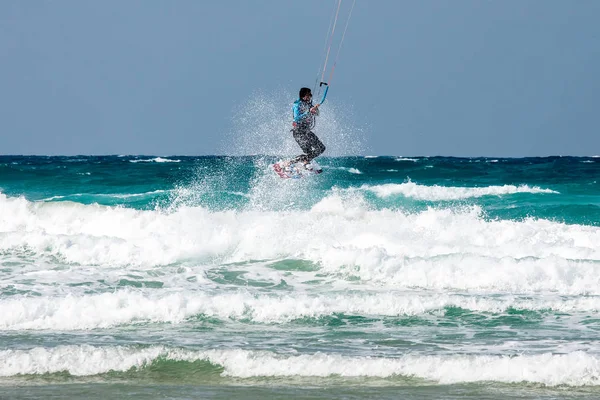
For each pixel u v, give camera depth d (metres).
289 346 31.86
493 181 144.50
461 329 35.06
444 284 44.50
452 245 52.97
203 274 46.47
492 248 52.06
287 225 57.00
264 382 27.67
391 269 46.06
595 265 44.62
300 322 36.31
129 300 37.28
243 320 36.53
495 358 28.80
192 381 27.77
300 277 46.19
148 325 35.34
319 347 31.70
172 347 30.16
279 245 51.50
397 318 37.19
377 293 40.91
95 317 35.75
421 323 36.25
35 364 28.72
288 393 26.22
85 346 29.95
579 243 57.00
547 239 57.22
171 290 41.19
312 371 28.55
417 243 53.31
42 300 36.66
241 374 28.45
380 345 32.09
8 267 47.50
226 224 57.69
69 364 28.81
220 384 27.42
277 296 39.75
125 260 49.81
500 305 38.88
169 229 57.69
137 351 29.75
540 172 174.25
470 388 26.89
